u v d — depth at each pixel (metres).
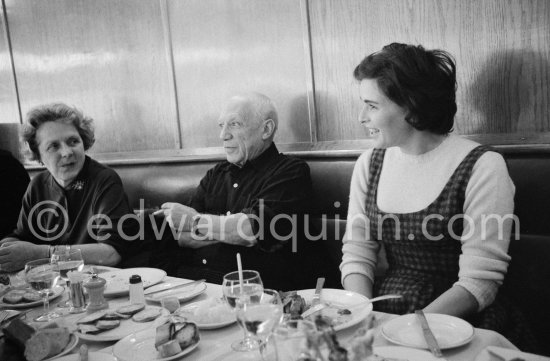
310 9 2.53
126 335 1.14
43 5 3.83
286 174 2.21
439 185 1.54
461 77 2.12
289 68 2.67
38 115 2.28
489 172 1.46
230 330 1.15
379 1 2.30
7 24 4.08
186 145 3.25
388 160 1.70
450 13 2.11
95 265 2.03
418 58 1.54
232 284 1.10
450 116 1.58
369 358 0.87
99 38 3.56
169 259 2.34
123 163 3.38
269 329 0.90
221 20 2.92
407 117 1.55
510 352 0.89
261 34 2.76
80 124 2.39
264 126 2.29
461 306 1.37
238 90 2.91
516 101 2.00
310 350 0.71
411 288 1.53
